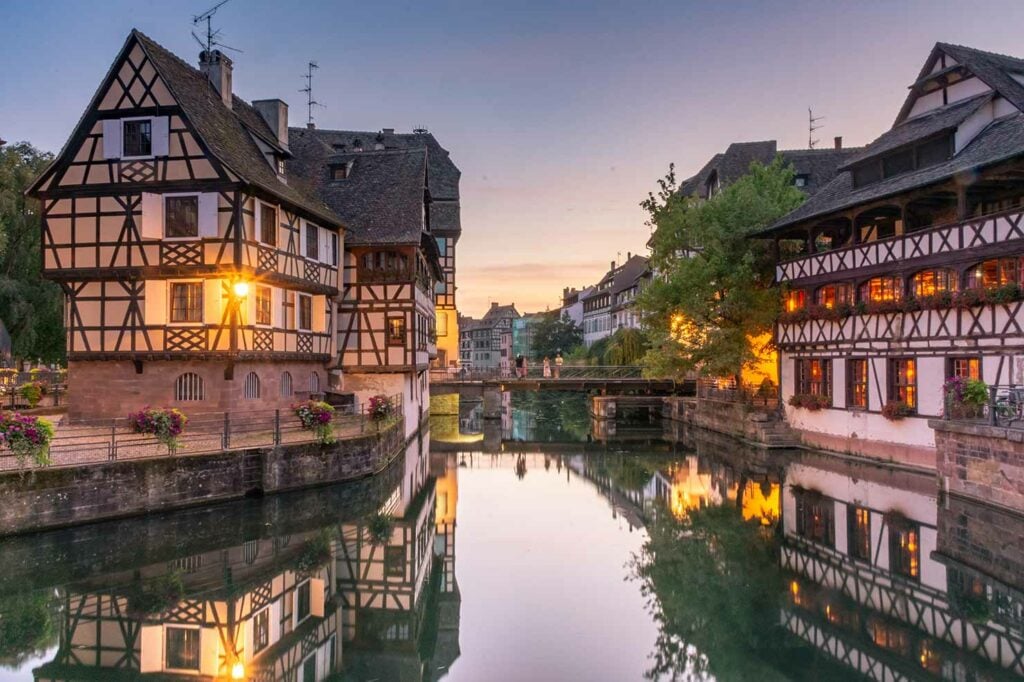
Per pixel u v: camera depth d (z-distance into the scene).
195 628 9.98
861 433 22.02
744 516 16.20
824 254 23.48
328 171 28.06
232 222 18.47
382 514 16.23
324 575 12.27
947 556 12.51
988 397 15.34
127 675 8.48
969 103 20.20
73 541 13.26
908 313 20.14
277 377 21.03
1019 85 19.28
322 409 17.95
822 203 23.92
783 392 26.53
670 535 14.72
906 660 8.66
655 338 28.58
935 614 10.11
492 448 30.16
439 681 8.32
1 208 26.98
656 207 29.08
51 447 14.64
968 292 17.78
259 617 10.39
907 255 19.88
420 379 32.22
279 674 8.59
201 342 18.48
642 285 30.05
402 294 25.84
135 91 18.83
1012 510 13.40
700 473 22.20
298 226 21.81
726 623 9.98
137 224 18.73
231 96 22.97
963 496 14.91
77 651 9.16
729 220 27.45
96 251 18.88
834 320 23.23
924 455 19.55
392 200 26.72
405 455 25.28
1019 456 13.21
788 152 38.75
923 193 19.00
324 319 23.62
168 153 18.66
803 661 8.66
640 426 38.16
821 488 18.67
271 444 17.03
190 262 18.50
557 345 83.62
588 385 40.81
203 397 18.81
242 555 13.11
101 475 13.94
